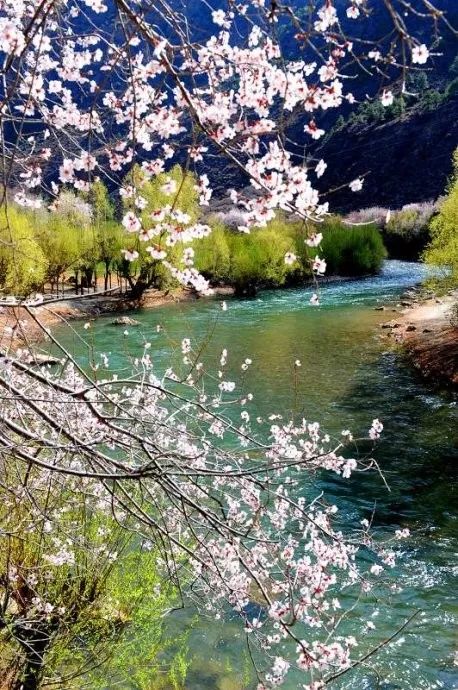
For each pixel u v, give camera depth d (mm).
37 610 5160
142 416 4762
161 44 2570
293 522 8484
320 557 4238
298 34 2439
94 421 4449
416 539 9086
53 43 3482
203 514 3430
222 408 14547
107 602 5684
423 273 47594
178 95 2988
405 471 11469
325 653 3795
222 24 3020
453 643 6816
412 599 7625
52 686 5070
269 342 23188
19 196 3861
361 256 46594
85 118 3535
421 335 22234
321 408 15109
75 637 5355
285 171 2980
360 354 21047
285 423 13578
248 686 5895
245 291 38125
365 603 7508
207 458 6195
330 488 10797
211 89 3086
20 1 3062
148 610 5684
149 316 29047
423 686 6180
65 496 5254
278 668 3877
